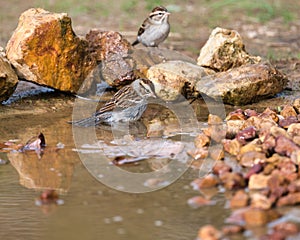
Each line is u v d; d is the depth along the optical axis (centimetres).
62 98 1205
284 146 876
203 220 718
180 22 1886
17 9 2036
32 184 840
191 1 2133
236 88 1169
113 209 760
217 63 1247
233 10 2017
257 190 781
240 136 948
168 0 2120
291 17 1888
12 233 716
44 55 1157
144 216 738
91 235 697
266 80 1185
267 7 1969
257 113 1086
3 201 789
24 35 1148
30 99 1192
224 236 668
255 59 1281
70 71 1184
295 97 1227
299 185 760
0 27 1797
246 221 699
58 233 707
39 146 964
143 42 1454
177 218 729
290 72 1386
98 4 2083
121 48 1259
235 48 1262
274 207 729
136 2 2103
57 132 1039
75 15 1947
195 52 1530
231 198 774
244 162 862
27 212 760
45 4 2062
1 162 910
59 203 780
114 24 1844
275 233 655
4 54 1175
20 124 1076
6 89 1129
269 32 1758
